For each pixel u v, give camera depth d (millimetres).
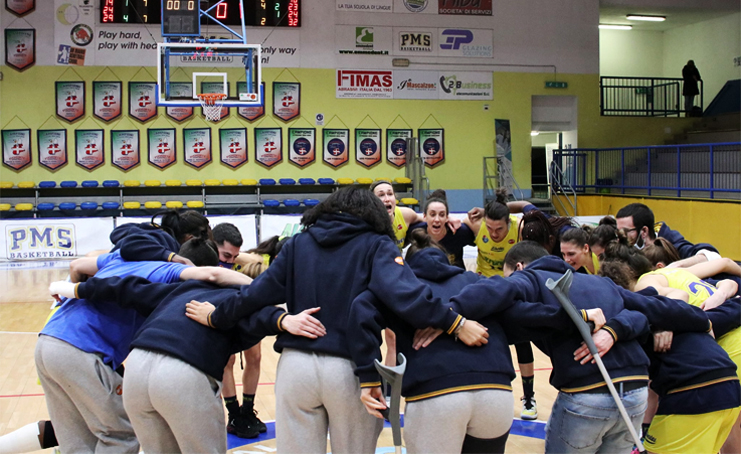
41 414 4234
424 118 16141
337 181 15523
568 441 2488
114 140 14891
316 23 15602
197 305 2570
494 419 2305
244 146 15367
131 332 2850
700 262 3479
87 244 12352
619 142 17344
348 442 2426
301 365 2379
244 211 15242
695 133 17500
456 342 2355
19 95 14625
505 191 4617
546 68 16734
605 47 19406
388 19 15922
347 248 2469
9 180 14656
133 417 2547
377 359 2291
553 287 2383
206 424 2518
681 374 2668
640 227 4094
